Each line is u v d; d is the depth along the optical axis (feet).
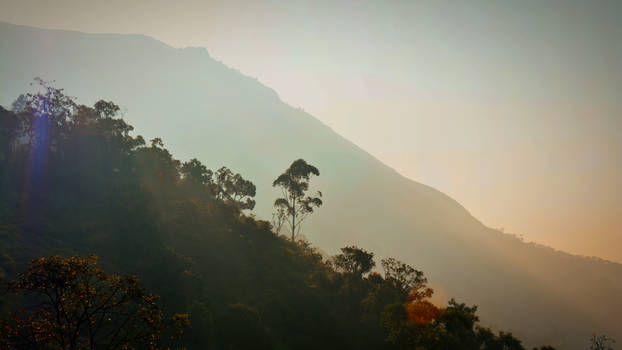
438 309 158.92
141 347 106.52
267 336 139.13
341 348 157.69
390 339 147.95
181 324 76.02
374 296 182.91
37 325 64.85
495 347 172.04
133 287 68.85
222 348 126.41
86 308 64.80
